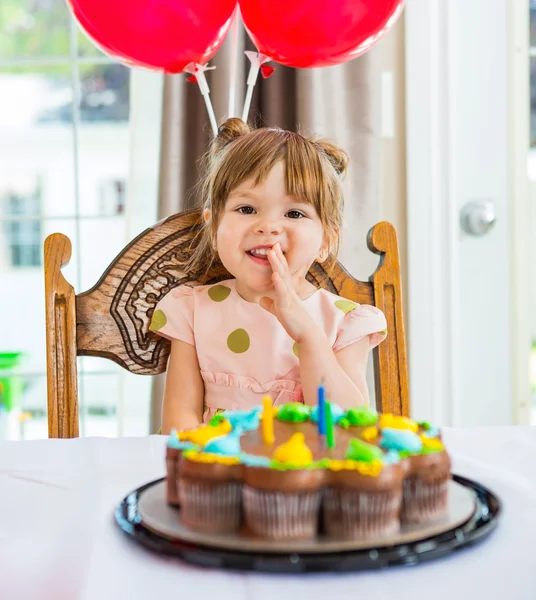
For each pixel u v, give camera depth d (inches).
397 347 44.7
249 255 44.2
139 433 68.0
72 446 29.4
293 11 44.6
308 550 16.9
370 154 65.4
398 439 19.5
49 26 76.3
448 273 68.6
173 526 18.9
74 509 21.4
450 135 67.9
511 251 70.3
